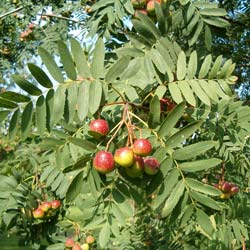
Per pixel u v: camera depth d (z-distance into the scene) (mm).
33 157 967
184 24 740
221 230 736
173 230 968
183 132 539
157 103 550
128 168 534
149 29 679
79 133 732
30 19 1288
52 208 898
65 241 917
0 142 1437
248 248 837
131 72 609
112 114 628
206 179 812
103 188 572
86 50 818
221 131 737
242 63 1209
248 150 800
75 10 1193
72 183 542
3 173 1142
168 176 541
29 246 894
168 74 641
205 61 656
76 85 527
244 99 1238
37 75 508
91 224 582
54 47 1188
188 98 620
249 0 1154
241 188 855
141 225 1053
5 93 501
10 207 853
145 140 521
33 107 518
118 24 771
